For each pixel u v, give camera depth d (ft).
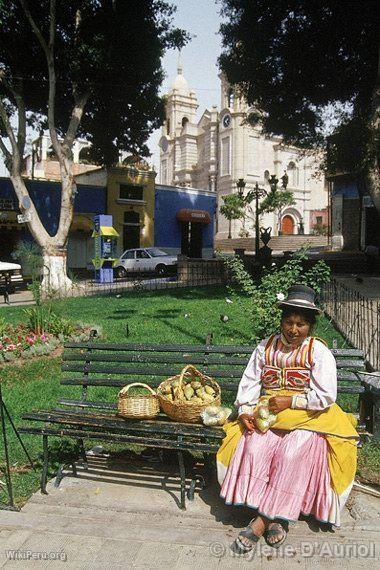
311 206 223.10
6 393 19.43
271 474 10.21
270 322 20.70
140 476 12.88
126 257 87.86
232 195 157.79
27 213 57.52
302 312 10.94
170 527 10.52
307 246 22.58
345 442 10.45
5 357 23.89
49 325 28.37
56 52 59.21
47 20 57.47
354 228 91.30
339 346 23.89
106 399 18.42
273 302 20.92
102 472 13.10
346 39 55.01
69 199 58.23
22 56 59.77
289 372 10.93
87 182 106.63
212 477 12.74
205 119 221.25
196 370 12.71
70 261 95.09
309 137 62.95
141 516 11.00
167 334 28.60
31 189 87.35
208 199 112.98
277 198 155.33
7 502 11.56
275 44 56.49
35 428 11.96
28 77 62.03
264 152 207.21
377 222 87.30
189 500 11.63
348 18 51.39
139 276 86.02
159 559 9.44
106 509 11.30
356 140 48.65
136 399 12.10
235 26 57.41
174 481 12.62
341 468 10.29
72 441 14.89
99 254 71.46
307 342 11.02
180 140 234.38
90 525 10.61
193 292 49.21
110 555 9.57
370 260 64.75
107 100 68.59
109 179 98.22
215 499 11.73
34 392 19.42
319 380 10.57
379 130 48.24
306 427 10.41
